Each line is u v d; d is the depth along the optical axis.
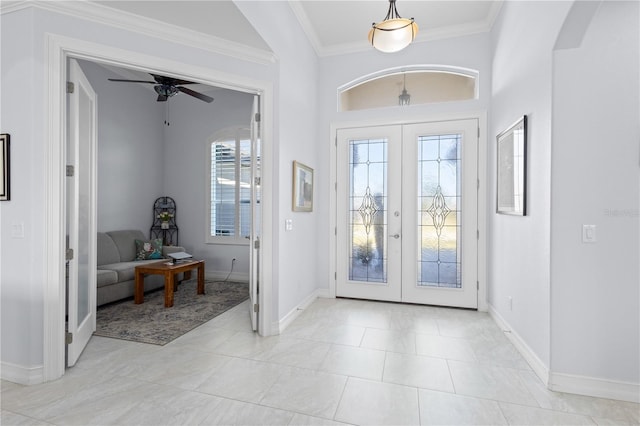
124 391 2.09
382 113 4.13
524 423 1.79
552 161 2.10
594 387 2.05
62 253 2.23
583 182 2.06
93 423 1.78
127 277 4.15
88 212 2.87
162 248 5.11
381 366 2.44
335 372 2.35
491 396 2.05
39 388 2.11
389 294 4.15
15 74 2.14
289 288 3.39
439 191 3.97
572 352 2.09
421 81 4.17
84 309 2.76
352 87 4.38
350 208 4.29
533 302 2.43
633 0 1.93
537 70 2.36
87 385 2.15
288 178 3.31
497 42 3.46
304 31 3.76
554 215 2.11
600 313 2.05
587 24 1.96
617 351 2.03
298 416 1.85
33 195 2.14
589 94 2.05
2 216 2.20
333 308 3.88
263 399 2.01
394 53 4.08
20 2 2.09
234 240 5.57
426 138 4.01
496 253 3.44
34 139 2.13
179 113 5.87
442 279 3.97
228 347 2.78
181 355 2.62
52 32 2.15
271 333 3.05
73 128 2.36
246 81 2.89
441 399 2.02
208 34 2.64
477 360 2.55
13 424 1.76
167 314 3.65
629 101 2.01
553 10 2.09
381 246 4.18
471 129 3.83
